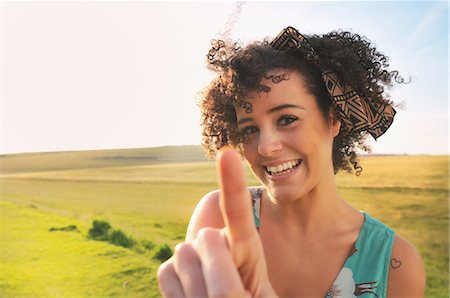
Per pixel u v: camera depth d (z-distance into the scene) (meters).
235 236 0.54
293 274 1.26
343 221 1.27
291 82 1.14
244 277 0.56
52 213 17.12
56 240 14.20
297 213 1.26
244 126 1.17
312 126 1.15
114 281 11.77
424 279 1.28
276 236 1.30
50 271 12.25
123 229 14.64
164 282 0.58
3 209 17.61
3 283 11.45
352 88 1.23
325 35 1.32
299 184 1.15
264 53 1.17
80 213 16.58
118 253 13.07
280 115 1.13
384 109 1.36
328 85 1.17
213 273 0.52
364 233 1.26
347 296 1.22
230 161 0.51
